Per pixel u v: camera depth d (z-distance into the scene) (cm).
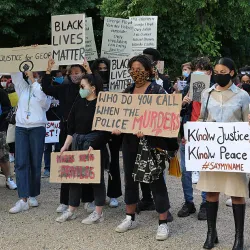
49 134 775
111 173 598
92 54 684
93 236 498
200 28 1667
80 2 1905
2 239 492
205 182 450
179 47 1747
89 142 531
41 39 2133
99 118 511
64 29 573
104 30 692
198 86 520
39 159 601
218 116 446
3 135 702
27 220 555
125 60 635
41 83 593
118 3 1595
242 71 841
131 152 498
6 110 697
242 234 446
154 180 488
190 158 447
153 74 509
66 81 600
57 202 636
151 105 487
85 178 527
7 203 631
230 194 435
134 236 497
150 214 577
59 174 543
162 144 481
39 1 1853
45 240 488
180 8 1561
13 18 1884
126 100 502
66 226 532
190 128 447
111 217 566
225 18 1664
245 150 428
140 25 755
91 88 532
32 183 607
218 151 438
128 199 511
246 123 427
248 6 1579
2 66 597
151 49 586
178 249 459
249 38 2300
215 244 470
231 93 446
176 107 474
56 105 772
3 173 750
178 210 595
